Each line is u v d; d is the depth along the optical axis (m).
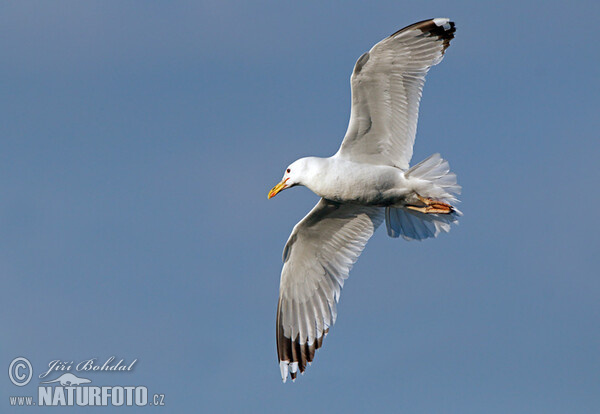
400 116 14.30
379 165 14.55
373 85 13.98
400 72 14.02
